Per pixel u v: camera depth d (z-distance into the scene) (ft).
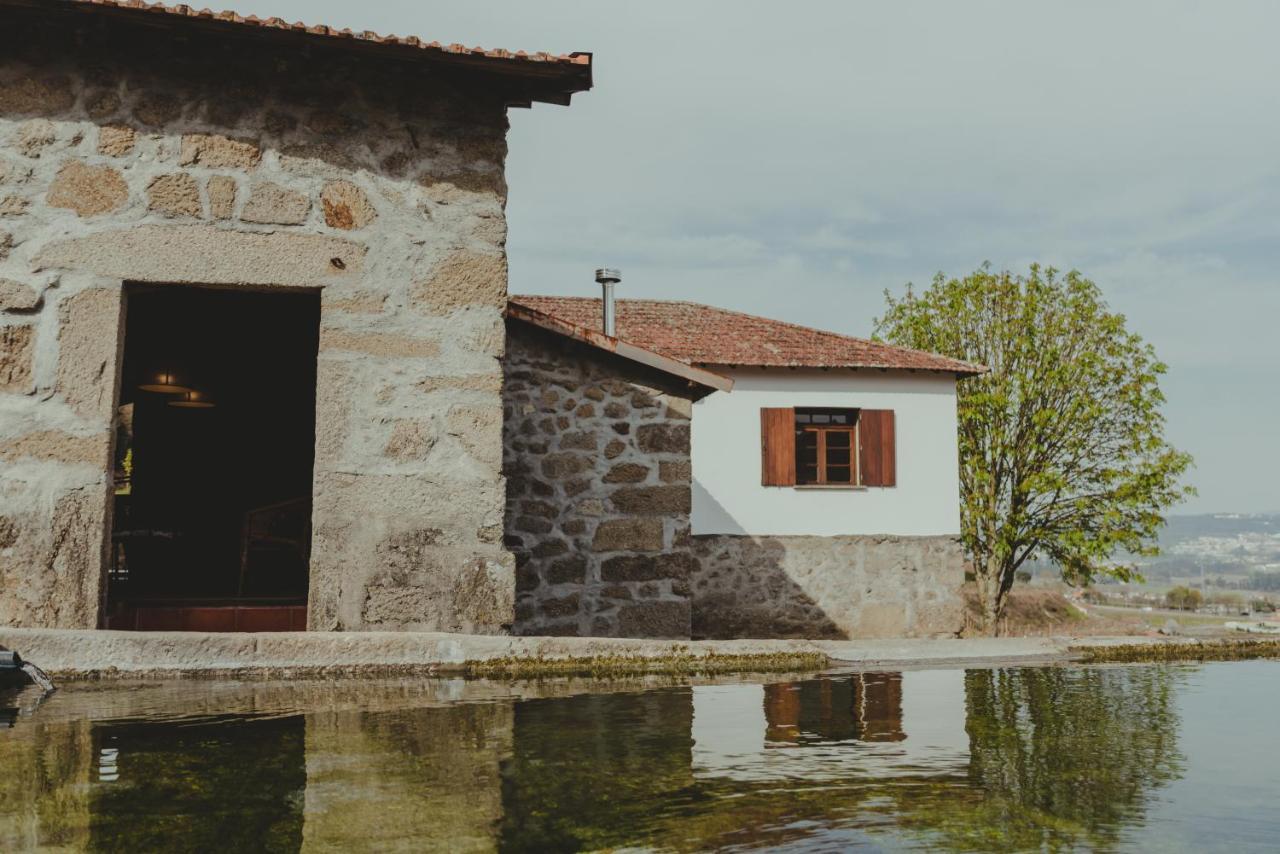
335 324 17.85
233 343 29.99
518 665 12.84
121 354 17.16
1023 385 55.47
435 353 18.30
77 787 6.48
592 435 24.39
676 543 24.45
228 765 7.18
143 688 11.41
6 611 15.98
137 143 17.29
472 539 18.02
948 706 10.04
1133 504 53.57
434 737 8.30
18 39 17.03
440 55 17.65
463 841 5.42
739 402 45.06
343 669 12.50
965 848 5.25
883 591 45.11
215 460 30.35
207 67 17.72
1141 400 54.70
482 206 18.89
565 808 6.09
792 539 44.52
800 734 8.50
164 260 17.17
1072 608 74.43
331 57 17.84
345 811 5.97
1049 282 57.06
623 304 51.57
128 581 28.50
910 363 46.39
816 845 5.34
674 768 7.16
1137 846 5.28
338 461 17.54
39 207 16.80
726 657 13.25
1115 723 9.05
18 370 16.43
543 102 19.58
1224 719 9.26
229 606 19.80
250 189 17.70
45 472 16.34
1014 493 55.62
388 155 18.51
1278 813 5.93
